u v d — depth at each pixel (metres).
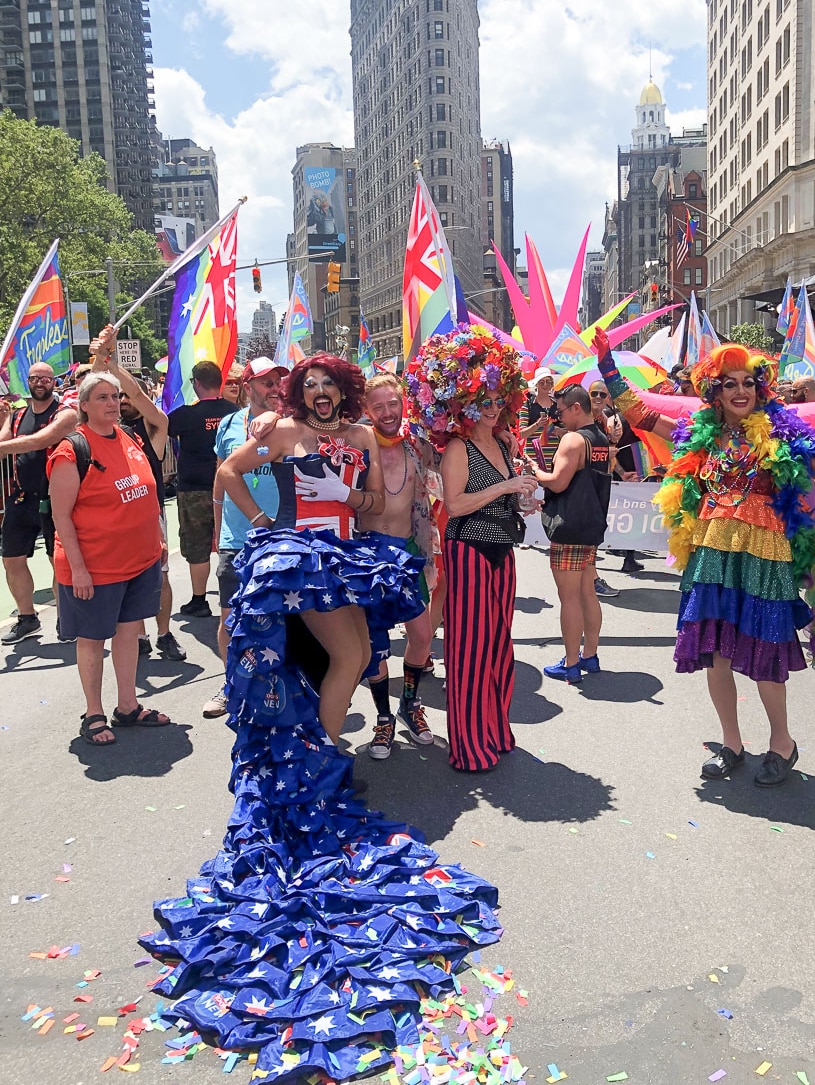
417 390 4.14
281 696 3.42
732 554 3.86
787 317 12.18
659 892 3.07
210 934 2.73
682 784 3.98
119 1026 2.45
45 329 9.04
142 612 4.74
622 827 3.56
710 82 68.00
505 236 168.00
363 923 2.81
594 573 5.61
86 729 4.61
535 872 3.21
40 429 6.84
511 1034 2.38
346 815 3.44
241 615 3.36
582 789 3.94
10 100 102.81
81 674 4.63
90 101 102.69
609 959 2.70
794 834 3.49
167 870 3.27
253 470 4.04
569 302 10.72
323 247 141.75
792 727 4.65
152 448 6.20
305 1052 2.30
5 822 3.69
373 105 111.81
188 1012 2.44
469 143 105.00
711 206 69.12
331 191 141.50
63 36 102.12
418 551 4.63
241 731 3.52
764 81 52.97
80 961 2.74
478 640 4.13
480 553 4.14
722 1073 2.23
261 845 3.16
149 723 4.84
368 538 3.83
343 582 3.39
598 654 6.22
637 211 129.75
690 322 12.24
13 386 8.80
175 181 185.88
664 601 8.01
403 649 6.38
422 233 6.11
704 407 4.02
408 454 4.58
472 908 2.90
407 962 2.63
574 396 5.37
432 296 6.09
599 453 5.41
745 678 5.59
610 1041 2.35
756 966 2.66
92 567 4.48
